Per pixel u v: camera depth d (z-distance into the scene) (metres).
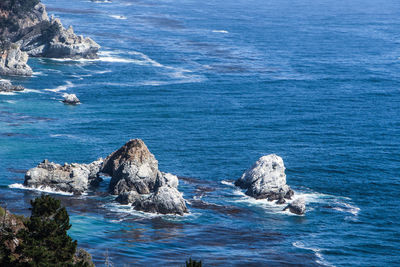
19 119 159.25
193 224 96.88
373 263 87.44
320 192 116.88
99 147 138.62
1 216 62.09
